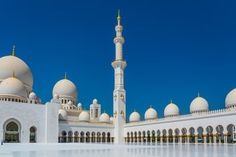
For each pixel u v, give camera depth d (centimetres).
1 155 2255
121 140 9031
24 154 2475
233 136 6738
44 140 7844
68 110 9781
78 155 2353
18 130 7569
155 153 2648
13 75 8712
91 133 8994
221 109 6003
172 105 8762
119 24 9400
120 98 9169
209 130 6738
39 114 7894
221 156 2248
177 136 7306
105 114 10062
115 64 9331
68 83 10512
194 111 7788
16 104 7581
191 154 2503
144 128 8325
